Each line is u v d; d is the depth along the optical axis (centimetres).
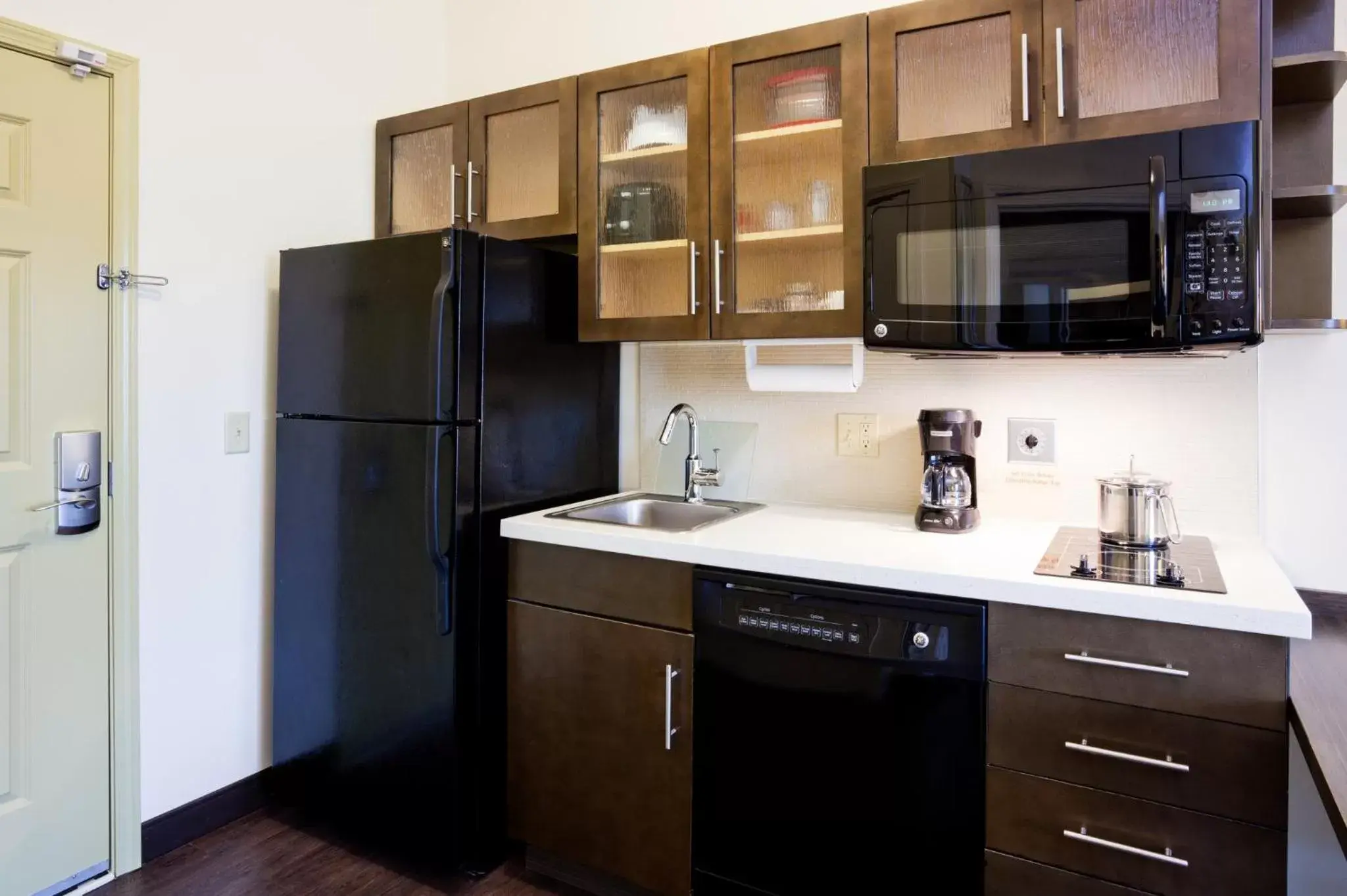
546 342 209
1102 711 129
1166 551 155
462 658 185
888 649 144
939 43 165
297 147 228
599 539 176
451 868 185
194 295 203
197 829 207
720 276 187
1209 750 121
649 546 168
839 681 150
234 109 211
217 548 210
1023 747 134
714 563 161
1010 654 135
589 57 246
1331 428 164
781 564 154
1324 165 159
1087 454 184
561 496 216
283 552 213
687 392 232
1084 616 129
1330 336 163
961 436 177
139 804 193
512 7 261
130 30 188
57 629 178
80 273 180
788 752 155
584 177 205
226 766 215
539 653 187
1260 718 118
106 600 186
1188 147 134
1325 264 159
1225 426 171
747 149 187
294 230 228
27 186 170
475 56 270
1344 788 88
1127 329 139
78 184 179
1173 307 135
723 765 163
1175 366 175
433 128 235
